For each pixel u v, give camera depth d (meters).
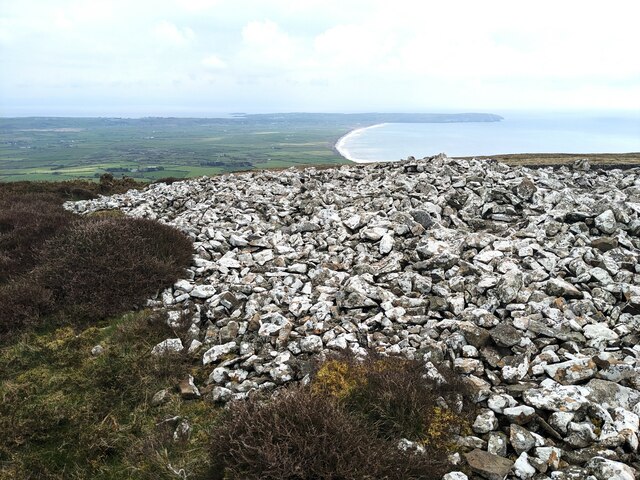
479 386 6.14
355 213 15.05
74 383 7.25
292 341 7.72
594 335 7.23
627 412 5.45
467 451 5.29
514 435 5.29
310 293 9.70
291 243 13.40
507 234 11.98
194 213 17.62
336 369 6.27
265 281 10.42
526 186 14.66
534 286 8.76
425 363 6.46
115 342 8.23
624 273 9.02
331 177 21.98
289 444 4.84
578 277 9.01
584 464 4.95
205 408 6.48
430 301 8.67
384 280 9.88
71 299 9.57
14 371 7.67
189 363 7.64
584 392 5.76
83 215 18.77
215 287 10.08
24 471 5.62
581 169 21.58
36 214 15.86
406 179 18.31
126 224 11.98
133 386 7.00
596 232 11.73
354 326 8.02
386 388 5.70
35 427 6.27
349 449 4.79
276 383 6.71
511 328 7.03
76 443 6.07
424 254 10.70
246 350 7.66
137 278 10.03
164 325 8.69
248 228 14.70
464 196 15.15
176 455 5.65
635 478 4.73
